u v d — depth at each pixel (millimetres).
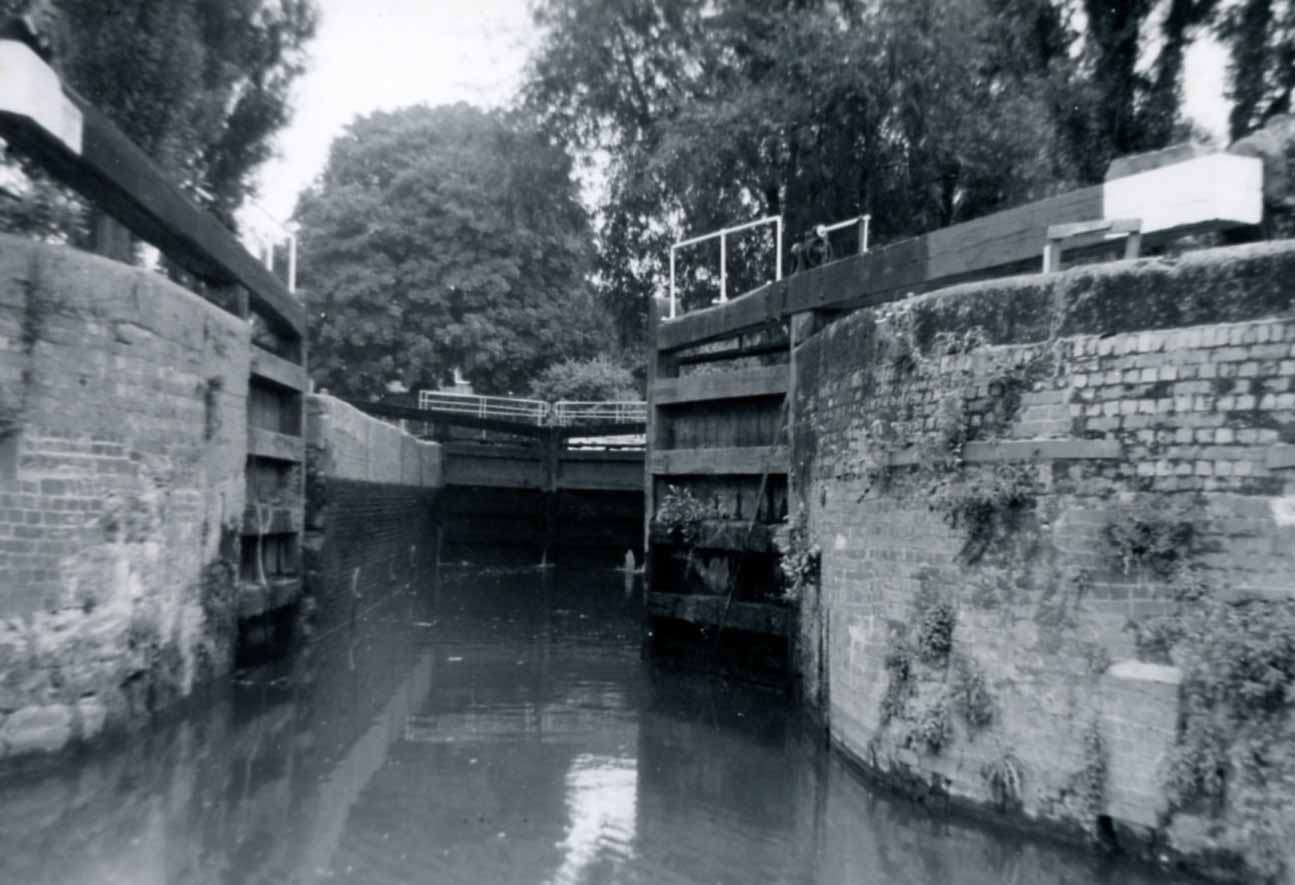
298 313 16453
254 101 18844
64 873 7422
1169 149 8781
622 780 10203
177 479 11055
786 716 12742
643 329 24875
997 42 19672
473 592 25328
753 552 14055
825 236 14602
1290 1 17297
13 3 12602
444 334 37938
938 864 7863
